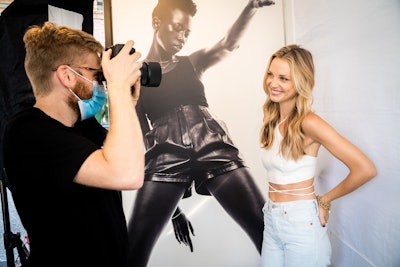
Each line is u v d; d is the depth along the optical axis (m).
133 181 0.63
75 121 0.84
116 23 1.71
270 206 1.30
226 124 1.86
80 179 0.65
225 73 1.84
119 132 0.64
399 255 1.11
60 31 0.77
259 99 1.87
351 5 1.25
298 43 1.71
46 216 0.72
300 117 1.21
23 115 0.71
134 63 0.71
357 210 1.34
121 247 0.85
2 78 1.20
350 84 1.29
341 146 1.12
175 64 1.79
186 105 1.81
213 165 1.86
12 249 1.13
